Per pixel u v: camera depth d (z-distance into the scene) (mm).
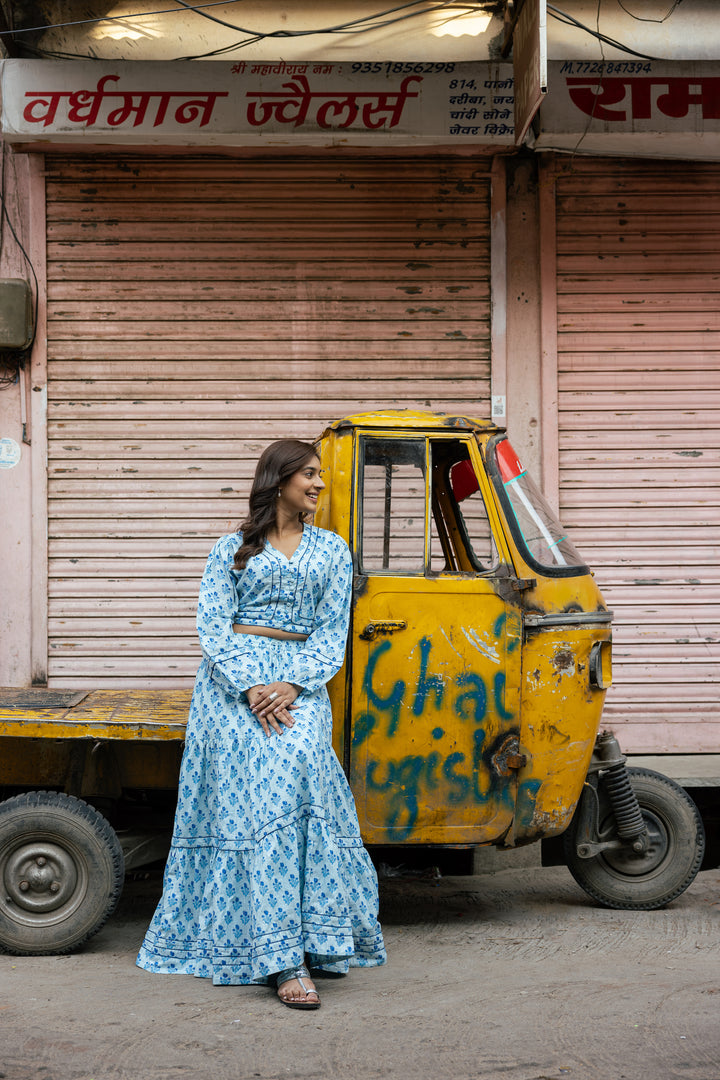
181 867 3303
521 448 6223
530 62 5109
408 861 4500
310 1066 2596
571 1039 2771
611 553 6215
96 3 6270
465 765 3637
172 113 5746
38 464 6121
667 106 5824
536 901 4367
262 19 6312
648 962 3461
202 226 6137
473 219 6203
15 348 6059
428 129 5801
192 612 6160
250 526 3398
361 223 6172
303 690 3314
